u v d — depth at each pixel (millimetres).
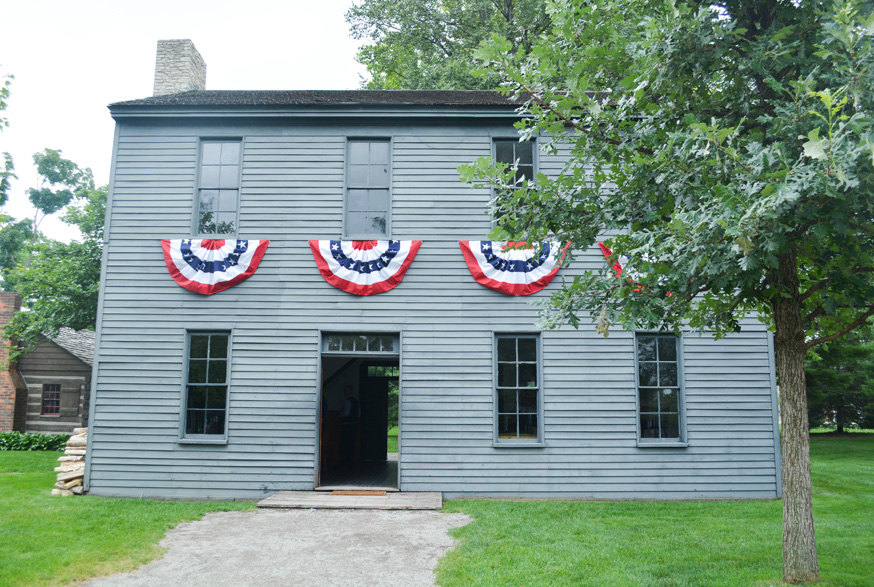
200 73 14422
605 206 6188
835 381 23578
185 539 7691
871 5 4789
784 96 5938
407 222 11078
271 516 8898
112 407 10617
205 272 10859
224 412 10680
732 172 5121
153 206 11156
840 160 4086
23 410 23031
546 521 8570
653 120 6105
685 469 10570
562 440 10562
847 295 5949
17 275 19703
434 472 10438
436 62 23953
